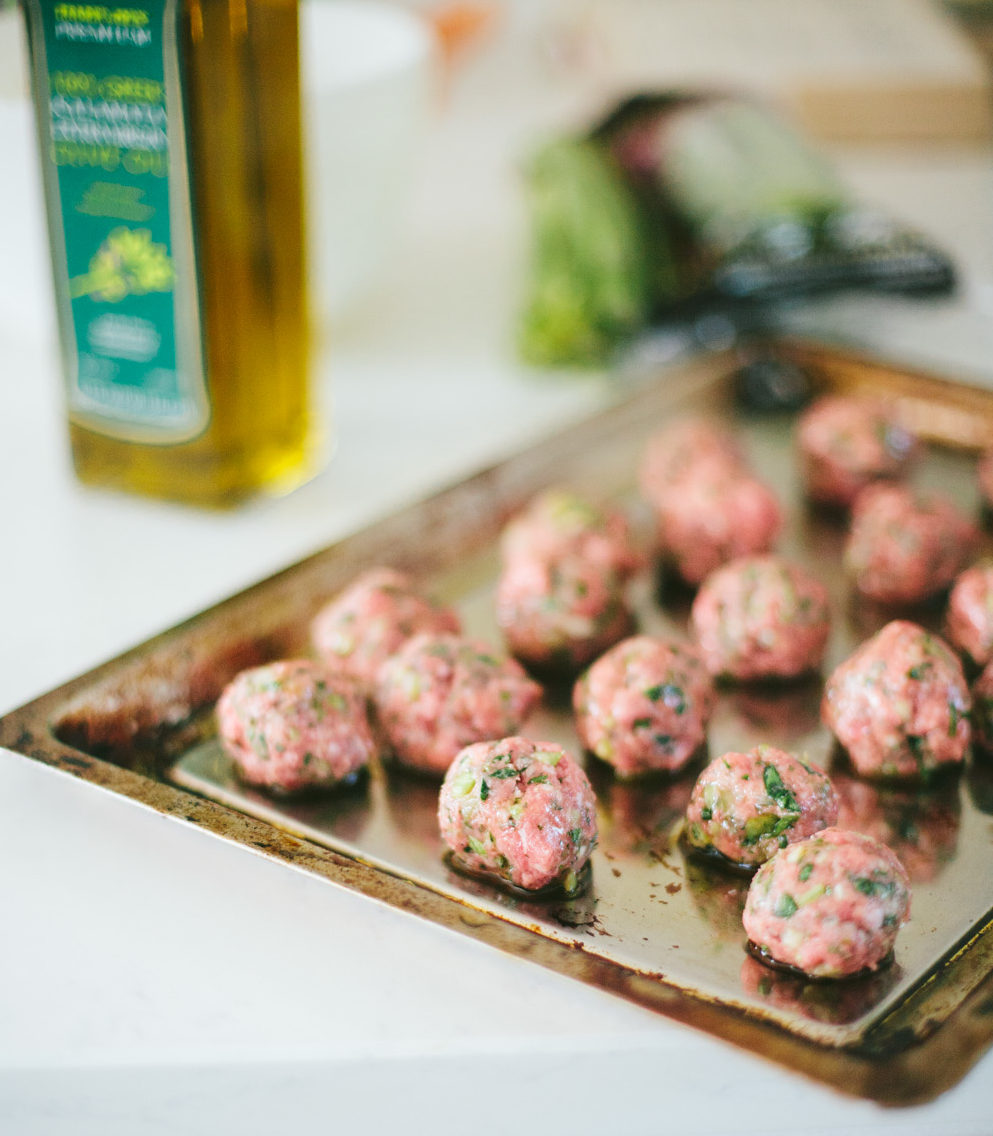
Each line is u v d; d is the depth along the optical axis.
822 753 0.62
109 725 0.60
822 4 1.28
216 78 0.65
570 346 0.84
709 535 0.70
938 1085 0.48
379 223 0.82
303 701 0.59
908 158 1.13
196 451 0.71
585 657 0.66
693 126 0.84
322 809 0.58
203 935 0.53
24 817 0.57
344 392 0.83
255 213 0.68
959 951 0.53
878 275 0.80
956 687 0.60
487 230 1.04
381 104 0.77
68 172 0.67
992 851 0.57
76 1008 0.51
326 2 0.84
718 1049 0.50
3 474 0.76
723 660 0.66
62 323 0.70
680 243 0.82
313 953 0.53
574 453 0.75
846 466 0.74
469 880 0.56
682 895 0.55
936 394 0.79
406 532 0.69
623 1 1.31
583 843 0.55
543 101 1.30
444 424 0.81
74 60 0.65
